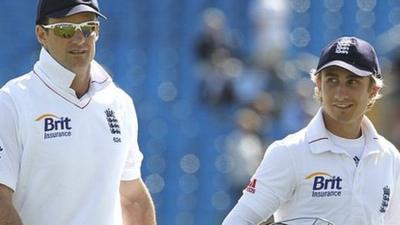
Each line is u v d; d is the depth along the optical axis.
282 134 40.00
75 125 16.81
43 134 16.61
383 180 17.11
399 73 39.34
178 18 47.34
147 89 46.84
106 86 17.42
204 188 44.41
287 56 44.72
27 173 16.67
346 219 16.86
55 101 16.81
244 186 39.84
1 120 16.50
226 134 44.16
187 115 45.53
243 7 46.50
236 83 44.00
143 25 47.72
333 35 46.31
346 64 16.56
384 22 46.31
